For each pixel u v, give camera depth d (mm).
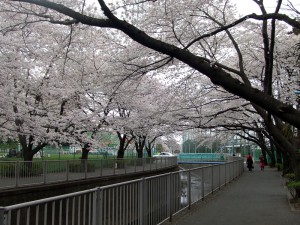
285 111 6113
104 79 13227
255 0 8117
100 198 5168
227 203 11953
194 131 33000
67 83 18969
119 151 32344
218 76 6234
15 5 9859
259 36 16969
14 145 33625
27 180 15109
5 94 14742
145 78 18250
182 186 10242
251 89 6227
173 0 11203
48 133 18031
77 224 4527
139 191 6926
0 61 14836
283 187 17578
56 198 4051
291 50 15023
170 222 8586
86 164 19594
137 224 6762
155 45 6293
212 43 14664
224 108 19453
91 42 17078
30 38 16797
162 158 32719
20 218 3498
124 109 22984
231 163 22094
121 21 6230
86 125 20812
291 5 13945
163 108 16812
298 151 12695
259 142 40156
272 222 8836
